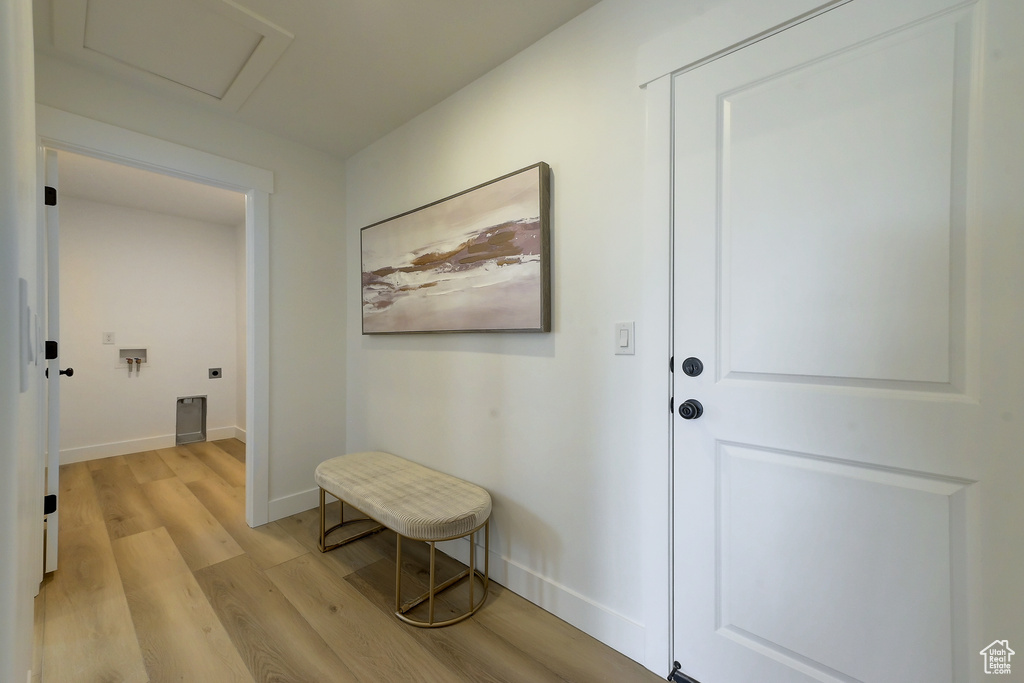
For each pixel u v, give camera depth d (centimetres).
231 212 387
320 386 266
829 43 105
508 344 179
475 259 185
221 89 201
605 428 147
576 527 156
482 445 190
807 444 109
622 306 142
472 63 181
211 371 424
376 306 244
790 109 111
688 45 126
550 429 164
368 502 172
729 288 121
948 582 93
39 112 170
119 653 139
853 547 104
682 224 129
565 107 158
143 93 199
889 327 98
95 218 359
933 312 93
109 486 294
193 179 217
